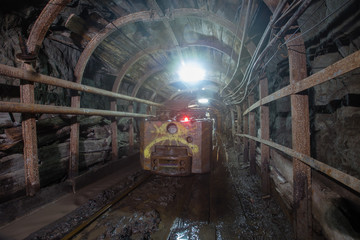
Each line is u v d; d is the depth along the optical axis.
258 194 3.90
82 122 5.48
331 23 2.14
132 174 5.34
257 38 4.18
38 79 3.31
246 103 6.88
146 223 2.87
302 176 2.16
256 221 2.95
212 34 5.17
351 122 2.12
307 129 2.14
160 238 2.54
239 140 8.40
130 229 2.71
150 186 4.45
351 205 1.90
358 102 2.05
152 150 4.24
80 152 5.01
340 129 2.32
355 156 2.04
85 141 5.22
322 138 2.74
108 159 6.05
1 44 3.66
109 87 7.62
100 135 5.89
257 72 3.88
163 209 3.36
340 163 2.34
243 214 3.17
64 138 4.75
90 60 6.09
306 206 2.12
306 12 2.28
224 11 4.02
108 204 3.44
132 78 7.86
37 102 4.35
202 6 4.07
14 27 3.88
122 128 7.96
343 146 2.26
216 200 3.75
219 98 13.14
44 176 3.98
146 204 3.55
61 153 4.46
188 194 4.03
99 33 4.49
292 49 2.22
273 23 2.23
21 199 3.21
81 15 4.34
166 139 4.18
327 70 1.53
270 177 3.77
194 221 2.98
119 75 6.22
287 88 2.35
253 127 5.33
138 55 6.09
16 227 2.80
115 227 2.78
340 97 2.31
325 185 2.35
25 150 3.41
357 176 2.03
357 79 2.06
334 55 2.51
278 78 4.33
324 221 2.01
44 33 3.36
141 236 2.55
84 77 6.25
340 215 1.81
